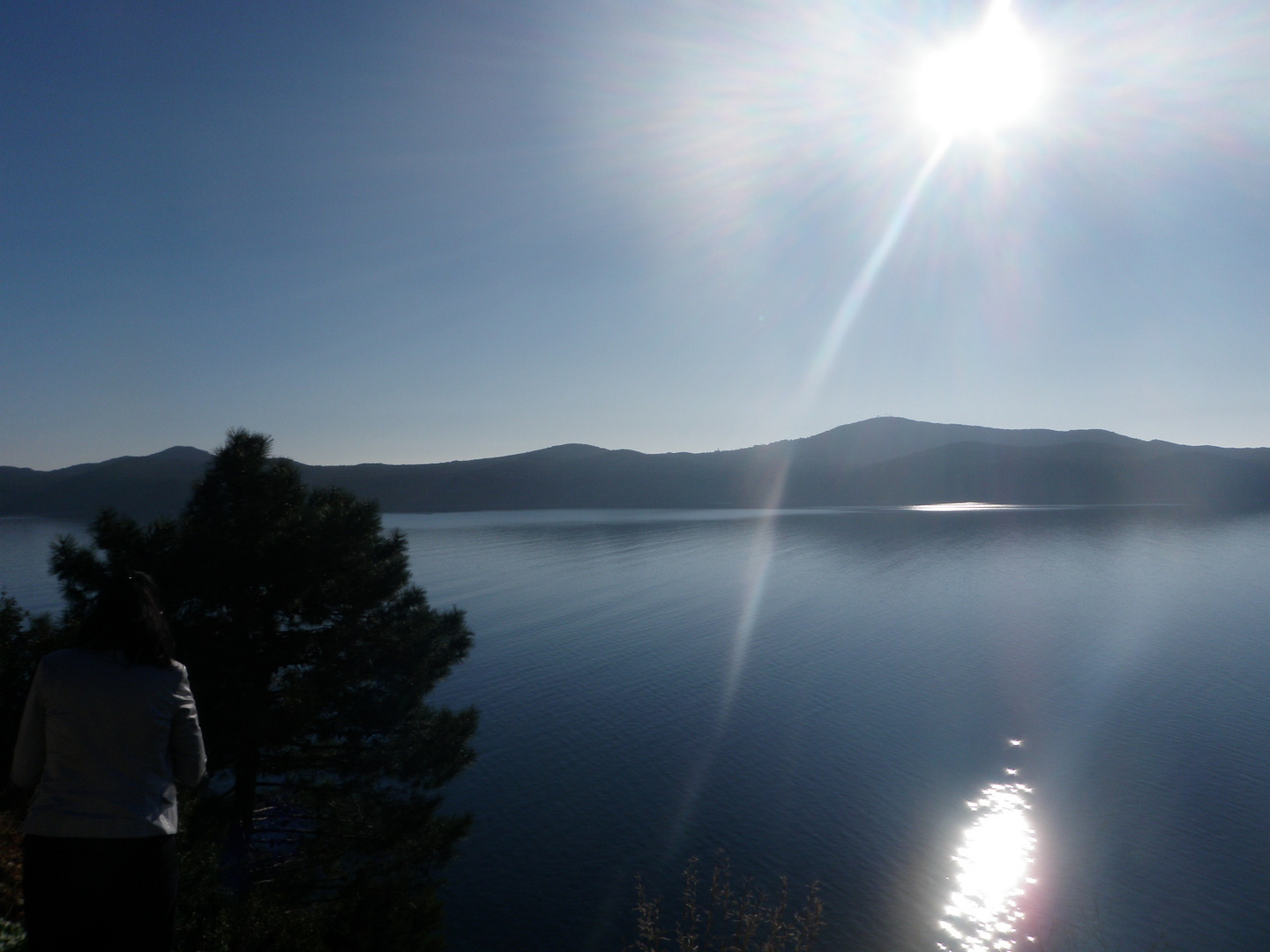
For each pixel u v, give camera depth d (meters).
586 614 76.25
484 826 29.50
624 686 49.34
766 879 25.20
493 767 35.62
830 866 25.95
